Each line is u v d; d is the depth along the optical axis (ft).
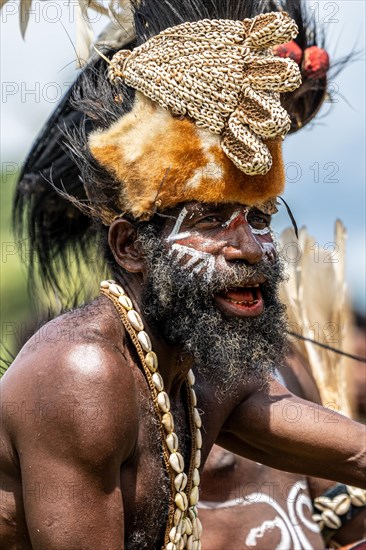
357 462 28.12
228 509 31.73
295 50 33.68
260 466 32.40
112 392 24.04
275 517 32.07
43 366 24.20
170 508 25.82
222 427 29.01
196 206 25.20
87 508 23.62
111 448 23.84
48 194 34.40
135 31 28.37
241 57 25.11
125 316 25.64
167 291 25.48
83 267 35.32
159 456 25.75
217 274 25.20
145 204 25.36
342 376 36.91
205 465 31.63
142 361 25.57
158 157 25.05
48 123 34.37
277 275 26.14
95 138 26.11
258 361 25.86
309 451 28.30
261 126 24.68
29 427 23.91
